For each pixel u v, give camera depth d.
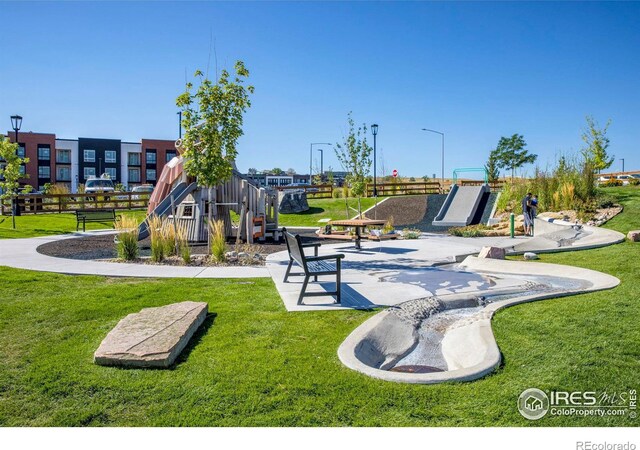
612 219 15.68
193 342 4.68
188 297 6.62
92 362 4.15
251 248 13.21
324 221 24.33
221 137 11.26
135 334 4.53
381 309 6.00
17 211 26.06
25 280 7.76
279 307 6.08
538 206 19.38
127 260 10.34
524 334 4.84
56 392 3.59
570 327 5.01
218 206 16.14
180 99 10.93
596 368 3.88
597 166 31.16
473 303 6.68
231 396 3.50
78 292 6.91
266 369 3.97
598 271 8.38
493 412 3.23
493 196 26.28
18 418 3.25
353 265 9.82
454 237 16.45
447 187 42.94
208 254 10.95
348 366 4.01
